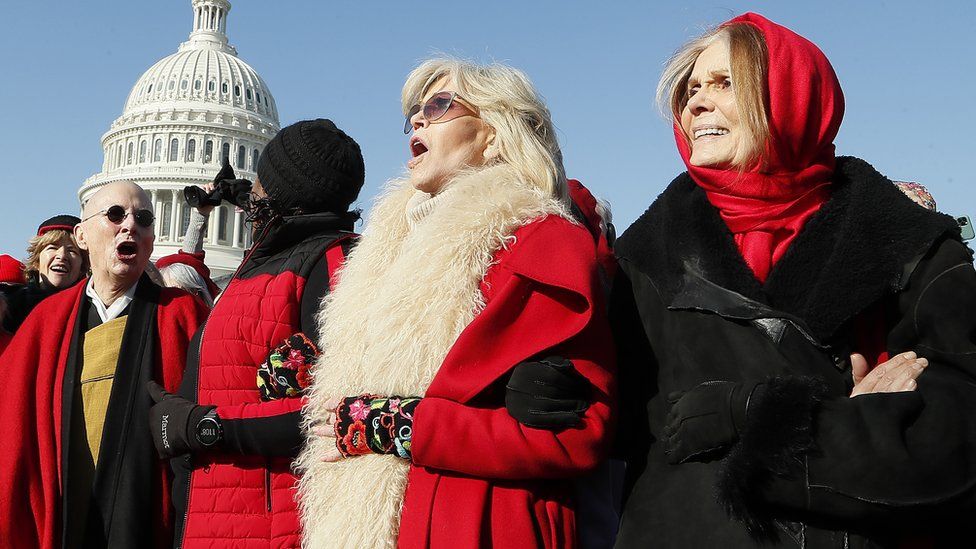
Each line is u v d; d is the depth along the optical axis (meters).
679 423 1.96
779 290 1.99
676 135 2.34
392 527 2.31
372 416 2.34
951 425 1.69
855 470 1.68
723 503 1.79
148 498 3.71
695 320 2.07
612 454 2.33
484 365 2.26
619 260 2.39
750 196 2.06
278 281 3.08
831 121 2.02
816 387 1.79
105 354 3.97
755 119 2.01
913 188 3.41
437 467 2.26
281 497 2.85
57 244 6.06
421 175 2.75
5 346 4.82
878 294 1.89
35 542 3.81
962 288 1.84
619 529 2.10
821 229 1.99
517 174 2.61
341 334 2.63
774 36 2.07
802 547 1.78
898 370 1.80
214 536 2.86
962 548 1.85
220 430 2.84
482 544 2.18
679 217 2.18
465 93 2.72
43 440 3.84
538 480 2.29
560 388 2.18
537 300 2.31
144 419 3.79
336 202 3.39
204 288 5.82
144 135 85.12
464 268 2.41
